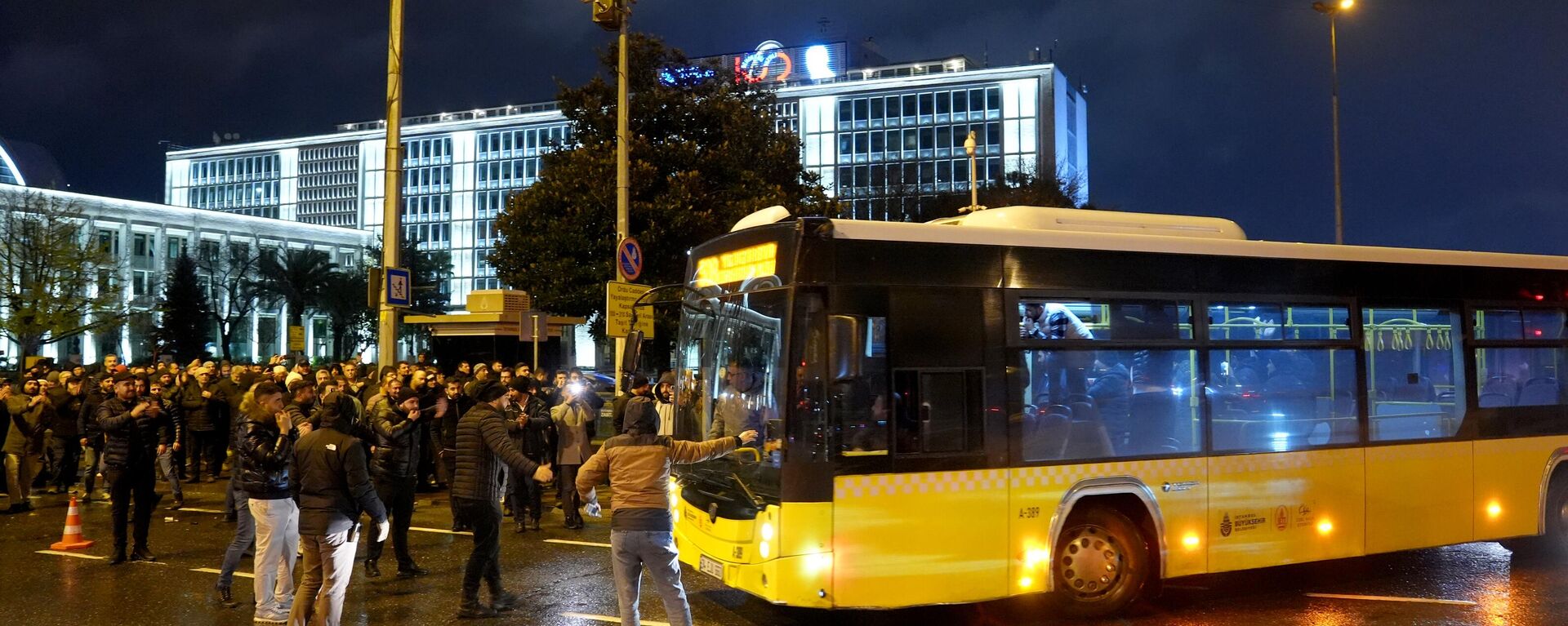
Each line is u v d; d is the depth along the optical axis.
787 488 6.53
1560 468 9.50
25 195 52.56
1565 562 9.66
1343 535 8.30
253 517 8.01
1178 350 7.77
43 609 7.92
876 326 6.82
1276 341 8.17
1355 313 8.57
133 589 8.59
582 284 20.70
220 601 8.19
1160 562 7.55
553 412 11.62
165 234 89.31
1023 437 7.16
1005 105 88.25
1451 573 9.25
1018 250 7.32
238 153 125.94
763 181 22.12
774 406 6.70
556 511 12.94
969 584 6.91
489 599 7.97
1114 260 7.62
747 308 7.18
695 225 20.59
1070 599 7.38
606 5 15.80
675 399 8.22
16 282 44.72
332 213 119.19
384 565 9.55
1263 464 7.99
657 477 6.25
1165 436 7.66
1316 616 7.67
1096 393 7.45
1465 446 8.95
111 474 9.62
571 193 21.00
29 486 13.40
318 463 6.62
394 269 14.72
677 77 22.73
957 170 88.81
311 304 69.88
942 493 6.87
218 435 16.22
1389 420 8.62
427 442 14.91
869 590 6.62
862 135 91.56
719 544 7.06
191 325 66.56
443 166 112.88
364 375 16.02
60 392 15.22
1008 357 7.17
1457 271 9.14
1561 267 9.76
